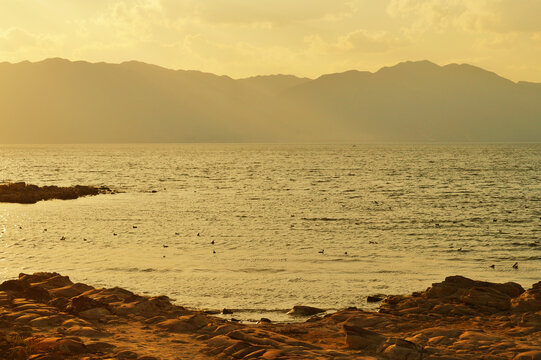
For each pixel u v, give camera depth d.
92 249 40.69
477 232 49.38
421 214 61.34
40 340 13.65
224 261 36.25
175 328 16.69
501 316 19.52
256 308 25.41
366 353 14.44
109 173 136.38
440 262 36.66
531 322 18.03
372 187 95.75
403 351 13.91
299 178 116.88
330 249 40.91
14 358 12.27
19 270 33.25
